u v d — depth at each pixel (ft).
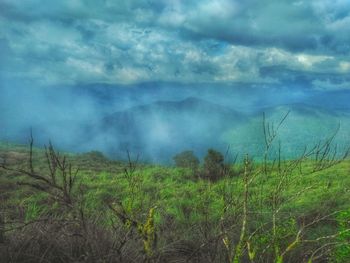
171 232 17.15
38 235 13.87
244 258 14.80
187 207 26.50
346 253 14.03
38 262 13.21
